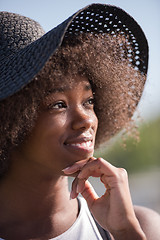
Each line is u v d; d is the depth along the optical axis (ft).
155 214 6.66
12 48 5.63
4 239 5.30
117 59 6.43
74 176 5.69
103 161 5.44
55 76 5.31
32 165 5.43
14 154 5.44
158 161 55.26
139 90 6.84
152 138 52.90
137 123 7.20
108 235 5.76
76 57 5.57
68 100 5.37
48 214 5.57
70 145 5.32
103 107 6.65
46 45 4.75
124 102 6.81
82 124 5.32
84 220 5.80
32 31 5.90
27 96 5.25
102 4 5.51
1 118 5.29
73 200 5.99
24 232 5.41
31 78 4.69
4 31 5.76
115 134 7.14
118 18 6.00
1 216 5.47
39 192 5.51
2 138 5.35
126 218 5.32
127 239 5.29
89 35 5.93
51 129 5.24
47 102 5.26
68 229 5.62
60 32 4.63
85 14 5.73
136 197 32.35
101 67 6.04
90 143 5.49
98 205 5.66
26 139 5.34
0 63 5.39
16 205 5.49
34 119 5.26
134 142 7.41
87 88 5.57
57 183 5.57
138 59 6.64
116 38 6.20
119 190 5.38
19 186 5.49
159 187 36.22
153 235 6.14
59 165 5.33
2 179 5.56
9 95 4.74
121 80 6.55
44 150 5.30
